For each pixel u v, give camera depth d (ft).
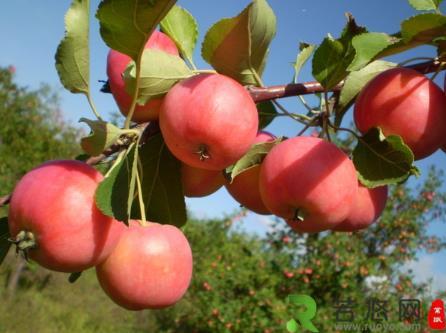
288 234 5.26
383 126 0.84
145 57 0.79
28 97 8.06
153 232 0.81
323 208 0.80
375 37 0.80
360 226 0.98
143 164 0.97
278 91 0.92
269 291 4.77
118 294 0.78
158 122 0.86
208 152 0.77
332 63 0.89
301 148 0.82
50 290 7.79
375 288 5.20
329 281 4.78
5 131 7.54
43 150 7.76
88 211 0.72
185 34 0.97
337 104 0.99
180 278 0.80
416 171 0.81
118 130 0.77
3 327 5.92
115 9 0.69
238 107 0.75
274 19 0.86
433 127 0.82
